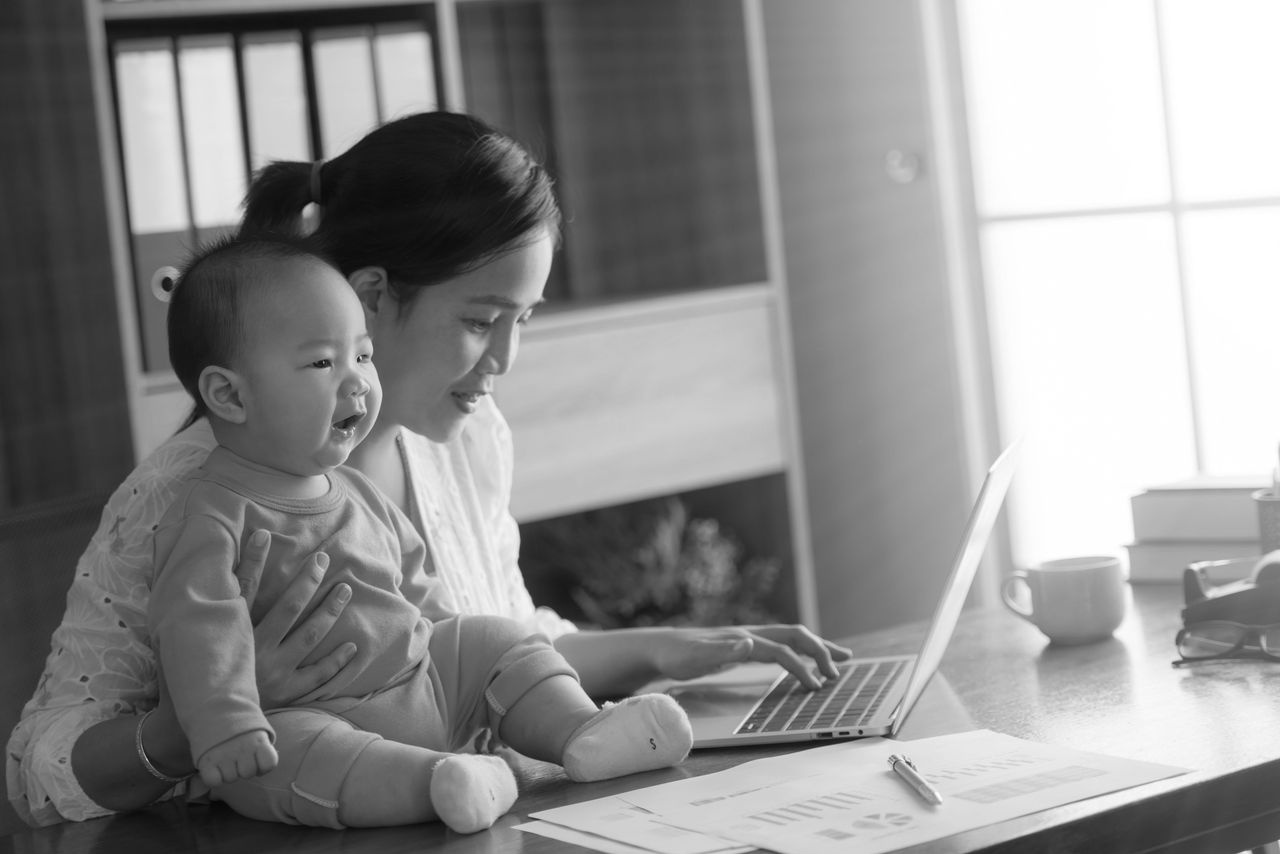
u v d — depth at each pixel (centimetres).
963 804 91
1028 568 139
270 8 243
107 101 234
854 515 303
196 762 94
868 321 296
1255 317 241
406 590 112
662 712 106
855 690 124
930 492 289
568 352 266
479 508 151
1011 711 114
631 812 95
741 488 302
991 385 284
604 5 304
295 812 100
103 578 113
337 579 106
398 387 127
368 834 97
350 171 124
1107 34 256
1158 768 96
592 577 301
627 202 308
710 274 299
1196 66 244
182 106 240
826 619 310
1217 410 249
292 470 106
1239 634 124
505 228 121
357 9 251
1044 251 272
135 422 236
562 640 138
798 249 308
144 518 114
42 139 232
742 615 293
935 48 278
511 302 124
